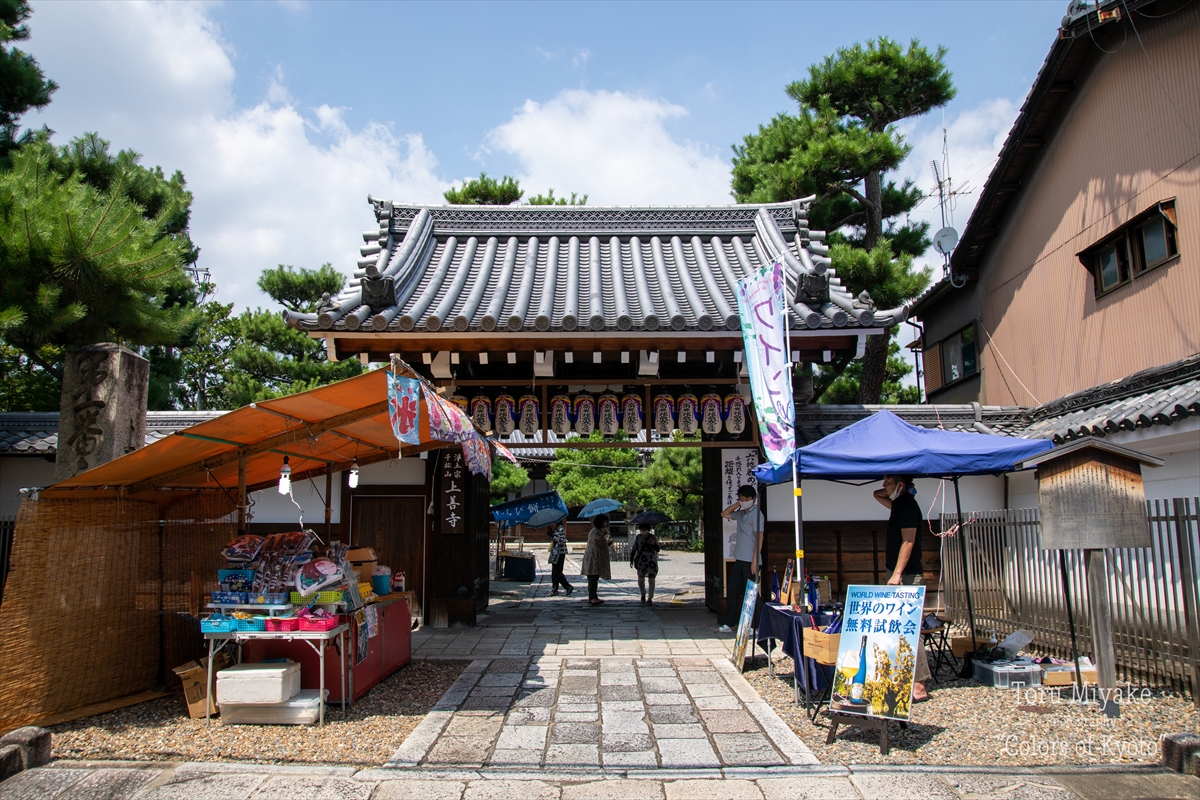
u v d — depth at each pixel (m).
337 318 8.62
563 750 5.04
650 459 28.11
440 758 4.88
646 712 5.93
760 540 8.52
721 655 8.09
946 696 6.29
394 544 10.34
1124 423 7.56
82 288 7.90
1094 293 10.41
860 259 13.01
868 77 14.31
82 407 7.52
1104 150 10.10
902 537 6.41
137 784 4.46
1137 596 6.53
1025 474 9.59
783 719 5.74
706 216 12.23
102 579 6.12
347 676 6.07
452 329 8.60
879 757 4.91
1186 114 8.64
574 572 20.47
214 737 5.30
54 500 5.68
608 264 11.34
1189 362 7.86
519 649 8.43
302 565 5.84
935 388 16.38
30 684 5.43
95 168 12.33
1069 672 6.59
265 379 18.28
